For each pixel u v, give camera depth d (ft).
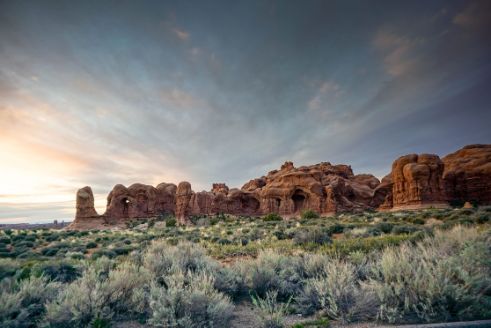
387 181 327.26
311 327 14.65
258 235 76.79
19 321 15.55
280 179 300.40
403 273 17.60
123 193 273.33
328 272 19.99
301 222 142.41
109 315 16.12
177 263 25.45
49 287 19.21
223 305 16.22
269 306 16.35
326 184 301.02
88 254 62.23
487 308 14.61
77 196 232.53
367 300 15.81
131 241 86.38
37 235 122.21
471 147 259.80
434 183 210.38
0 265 25.86
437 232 28.50
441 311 14.69
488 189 220.84
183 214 238.07
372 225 81.92
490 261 17.20
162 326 15.42
